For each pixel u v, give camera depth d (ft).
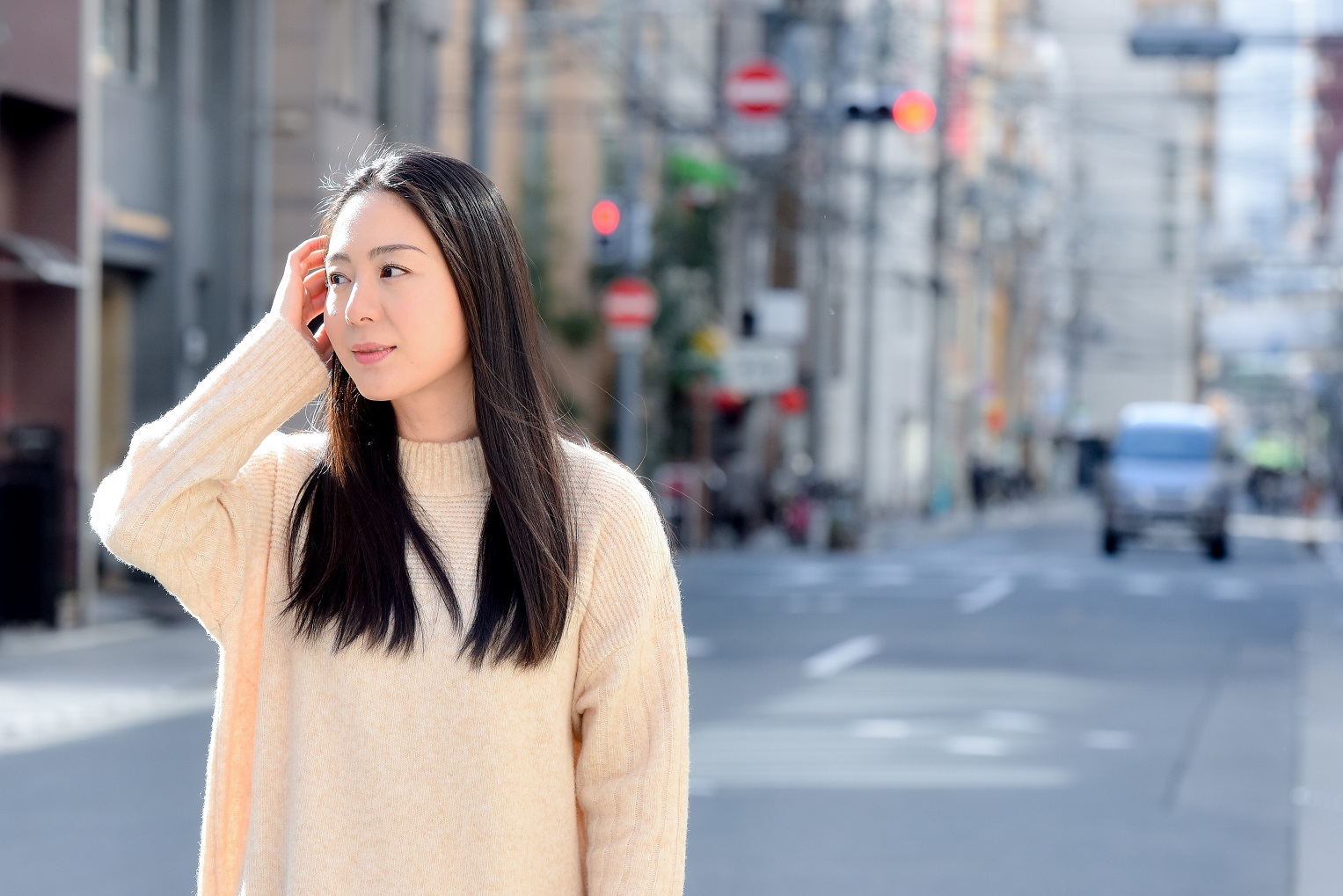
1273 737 40.11
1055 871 26.53
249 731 8.59
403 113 92.89
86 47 62.85
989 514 224.74
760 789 32.73
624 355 90.58
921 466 219.20
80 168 62.85
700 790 32.65
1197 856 27.78
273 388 8.49
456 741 8.16
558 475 8.49
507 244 8.57
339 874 8.18
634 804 8.54
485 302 8.41
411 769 8.16
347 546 8.32
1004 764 35.91
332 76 84.02
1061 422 320.29
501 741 8.19
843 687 47.29
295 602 8.37
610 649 8.50
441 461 8.56
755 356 114.52
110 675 46.93
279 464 8.81
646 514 8.69
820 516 122.31
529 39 113.50
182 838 28.04
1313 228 265.95
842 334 177.47
